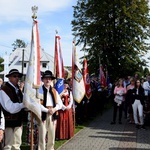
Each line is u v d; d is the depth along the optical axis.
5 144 5.51
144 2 33.44
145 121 11.86
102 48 32.81
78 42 33.47
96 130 10.57
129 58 32.91
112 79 32.12
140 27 33.00
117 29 32.34
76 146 7.97
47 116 6.62
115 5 32.38
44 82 6.70
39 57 6.02
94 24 32.31
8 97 5.44
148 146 8.06
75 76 10.12
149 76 12.25
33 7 6.07
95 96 14.68
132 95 11.28
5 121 5.45
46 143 7.04
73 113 10.16
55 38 8.88
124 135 9.70
